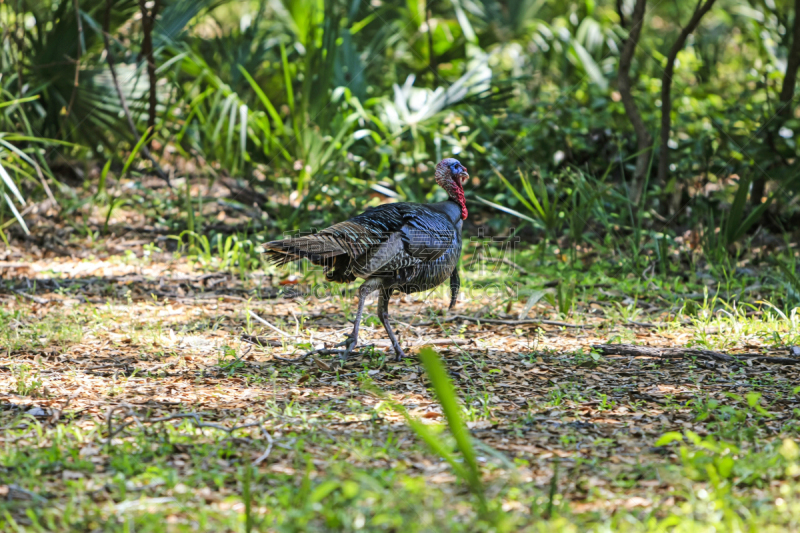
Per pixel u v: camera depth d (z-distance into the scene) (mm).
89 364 8867
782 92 15805
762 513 5184
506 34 21094
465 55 19812
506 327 10672
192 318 10945
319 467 6074
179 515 5297
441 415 7289
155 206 16406
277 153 17000
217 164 17766
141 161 18719
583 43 20422
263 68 18828
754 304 11516
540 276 13352
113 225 16031
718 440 6688
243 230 15703
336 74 17469
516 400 7848
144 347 9516
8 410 7293
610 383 8383
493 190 16875
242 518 5168
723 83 19703
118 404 7539
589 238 15031
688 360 9133
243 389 8109
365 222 8531
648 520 5117
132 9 17047
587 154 17047
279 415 7250
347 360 9133
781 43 17625
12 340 9469
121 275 13250
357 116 16281
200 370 8727
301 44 18609
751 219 13180
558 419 7262
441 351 9562
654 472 5980
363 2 19859
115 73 15867
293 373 8656
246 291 12602
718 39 22172
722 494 5340
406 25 19953
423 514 5113
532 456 6391
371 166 17047
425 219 8703
